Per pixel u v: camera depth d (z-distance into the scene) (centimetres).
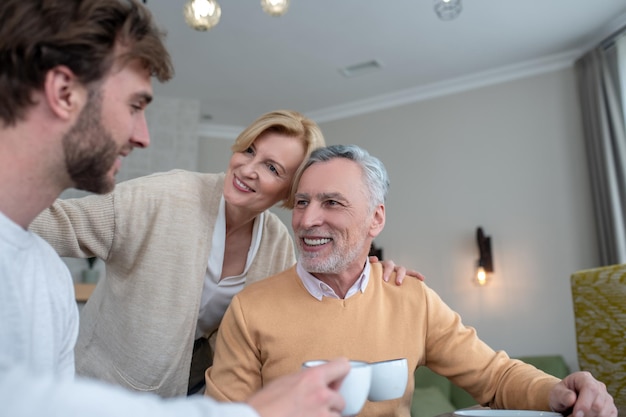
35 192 65
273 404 50
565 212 380
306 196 119
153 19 73
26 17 59
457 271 419
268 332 113
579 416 88
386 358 114
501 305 395
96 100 64
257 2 327
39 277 70
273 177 141
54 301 74
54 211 118
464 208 425
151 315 133
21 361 63
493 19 348
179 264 136
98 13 63
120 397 41
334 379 56
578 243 372
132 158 471
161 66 72
